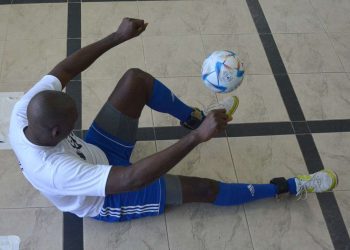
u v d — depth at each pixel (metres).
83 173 1.28
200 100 2.29
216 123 1.25
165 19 2.67
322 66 2.52
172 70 2.41
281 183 1.89
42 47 2.45
